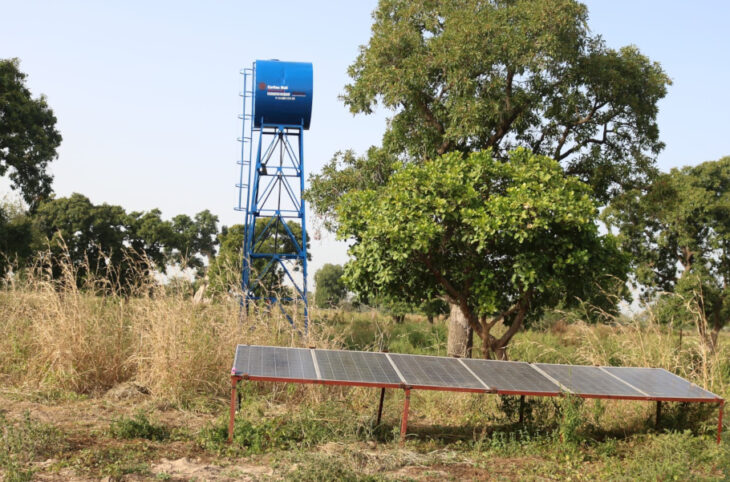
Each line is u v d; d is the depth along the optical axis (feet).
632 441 29.09
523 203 33.68
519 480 22.95
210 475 21.45
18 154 98.22
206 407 31.22
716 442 28.14
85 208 134.41
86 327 34.94
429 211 35.37
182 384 33.14
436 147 61.21
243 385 34.04
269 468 22.59
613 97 59.06
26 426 23.90
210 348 35.42
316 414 29.30
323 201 63.26
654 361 38.73
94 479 20.38
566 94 57.16
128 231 146.30
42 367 33.68
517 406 31.99
